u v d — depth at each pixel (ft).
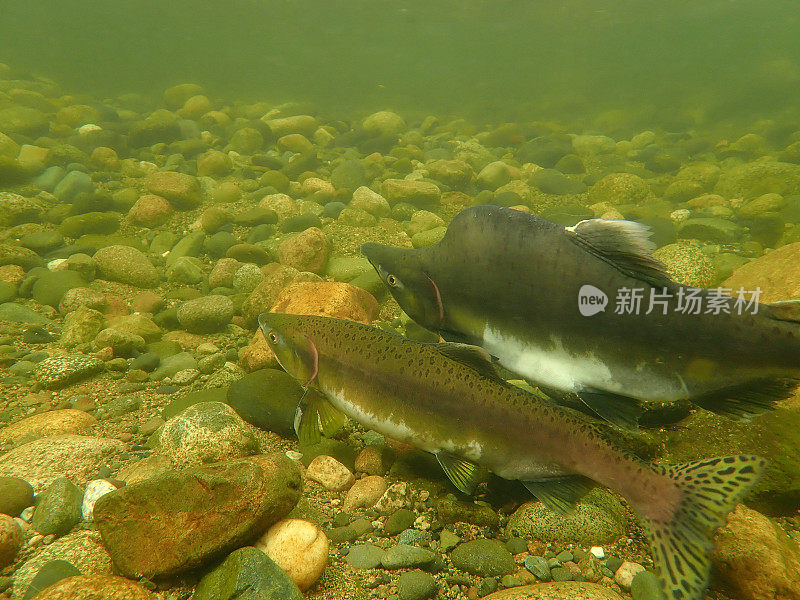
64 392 2.76
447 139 10.73
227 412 2.20
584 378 1.78
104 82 18.88
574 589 1.67
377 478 2.15
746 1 25.12
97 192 5.71
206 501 1.71
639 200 6.55
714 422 2.20
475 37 31.07
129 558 1.68
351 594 1.74
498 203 6.27
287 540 1.74
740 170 6.84
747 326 1.56
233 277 4.10
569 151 8.64
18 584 1.66
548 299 1.76
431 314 2.04
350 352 2.00
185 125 9.47
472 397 1.82
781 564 1.76
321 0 28.71
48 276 3.82
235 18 30.99
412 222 5.31
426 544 1.91
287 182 6.73
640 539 1.95
